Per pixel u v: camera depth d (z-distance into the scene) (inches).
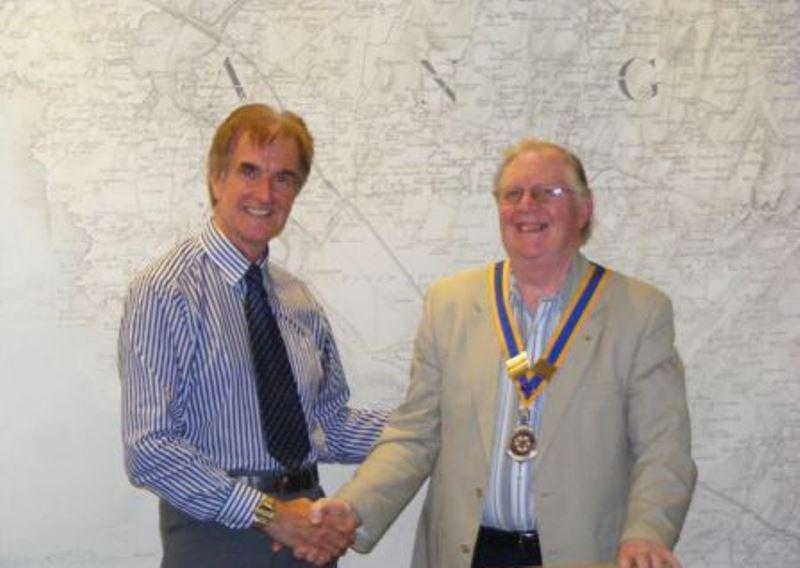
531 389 92.3
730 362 124.9
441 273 120.7
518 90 120.5
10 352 113.7
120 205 114.8
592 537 89.9
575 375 92.0
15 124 112.6
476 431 93.5
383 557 122.8
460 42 119.4
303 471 95.3
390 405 121.1
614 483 91.6
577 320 93.9
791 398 126.0
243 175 93.5
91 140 113.9
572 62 121.1
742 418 125.3
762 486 126.1
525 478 91.0
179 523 93.2
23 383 114.0
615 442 91.8
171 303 90.4
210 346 91.7
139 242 115.3
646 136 122.4
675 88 122.4
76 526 115.7
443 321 97.9
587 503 90.1
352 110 118.2
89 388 115.3
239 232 93.7
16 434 114.1
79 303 114.6
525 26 120.3
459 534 92.4
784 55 123.6
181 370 90.8
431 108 119.3
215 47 115.3
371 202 119.3
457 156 120.2
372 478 95.7
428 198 120.1
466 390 94.4
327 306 119.3
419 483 98.3
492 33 119.8
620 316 93.8
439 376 98.1
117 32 113.7
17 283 113.5
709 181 123.5
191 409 92.0
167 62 114.7
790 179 124.5
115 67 113.8
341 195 118.7
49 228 113.7
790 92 124.0
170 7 114.3
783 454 126.3
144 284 91.2
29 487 114.6
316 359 100.3
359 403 120.6
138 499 117.0
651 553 81.5
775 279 124.9
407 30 118.5
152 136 114.9
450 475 93.9
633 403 92.5
